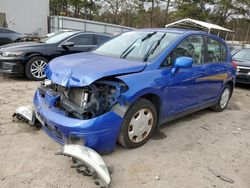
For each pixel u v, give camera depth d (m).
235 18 42.69
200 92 4.75
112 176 3.04
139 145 3.72
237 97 7.80
